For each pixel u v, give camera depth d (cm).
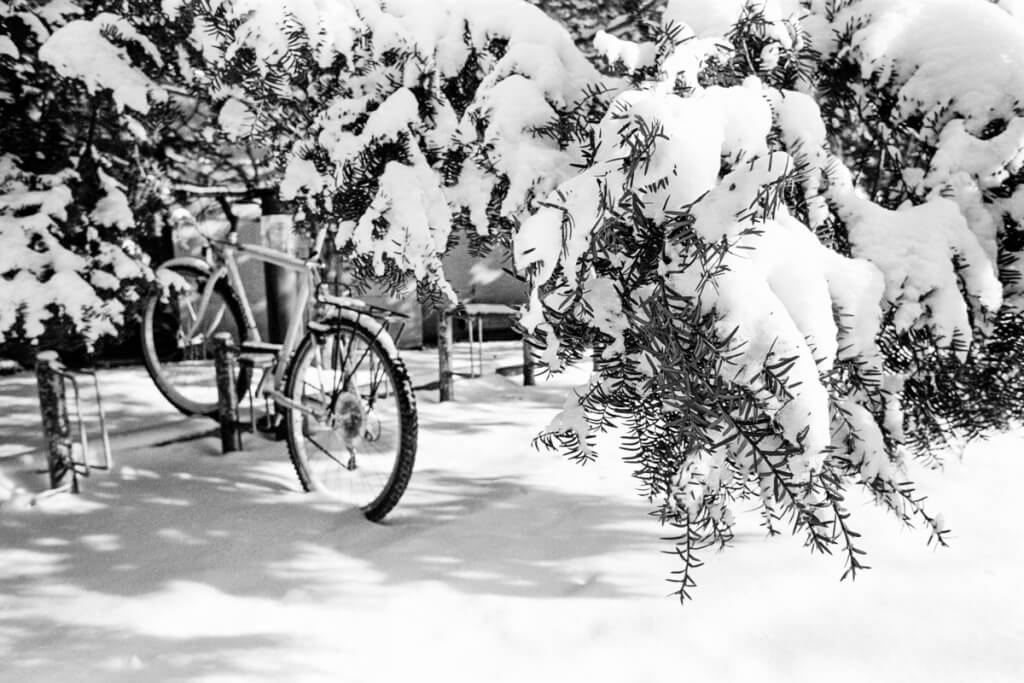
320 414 293
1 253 248
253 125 214
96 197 280
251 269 549
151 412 404
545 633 190
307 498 288
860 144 203
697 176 121
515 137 157
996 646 174
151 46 236
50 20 256
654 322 122
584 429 153
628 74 165
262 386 343
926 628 182
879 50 164
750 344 118
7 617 206
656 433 142
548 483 292
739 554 222
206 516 271
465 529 253
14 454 322
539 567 224
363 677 177
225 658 185
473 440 352
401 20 187
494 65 180
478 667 179
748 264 122
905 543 223
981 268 142
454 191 190
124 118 275
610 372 137
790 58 164
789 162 122
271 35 182
